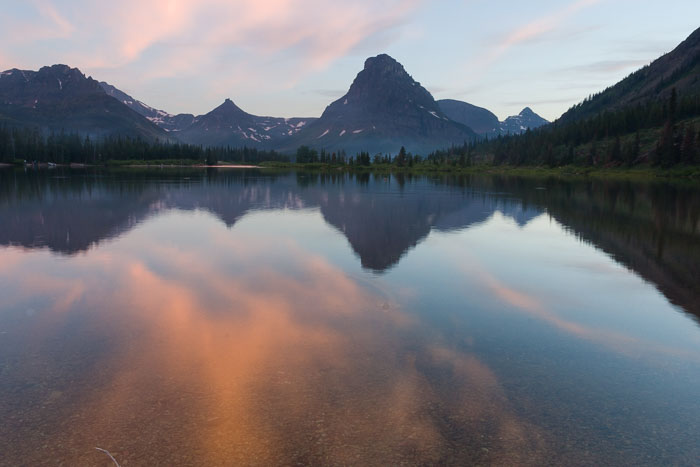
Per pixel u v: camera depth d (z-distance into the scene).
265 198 49.44
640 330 11.36
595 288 15.30
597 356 9.65
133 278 15.69
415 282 15.59
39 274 16.17
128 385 7.97
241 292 14.00
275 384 8.02
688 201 49.88
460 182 97.56
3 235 24.44
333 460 6.00
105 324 11.09
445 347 9.88
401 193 60.28
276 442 6.38
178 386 7.94
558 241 24.67
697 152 131.75
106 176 103.06
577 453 6.27
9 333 10.47
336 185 79.12
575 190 69.38
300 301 13.09
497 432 6.71
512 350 9.84
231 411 7.16
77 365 8.78
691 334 11.13
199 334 10.43
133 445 6.30
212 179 93.44
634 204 46.22
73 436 6.51
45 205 38.97
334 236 24.97
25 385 7.98
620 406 7.58
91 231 25.94
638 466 6.00
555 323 11.71
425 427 6.80
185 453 6.13
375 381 8.20
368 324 11.24
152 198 47.00
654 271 17.91
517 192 64.00
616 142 164.38
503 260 19.55
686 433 6.80
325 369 8.65
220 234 25.33
